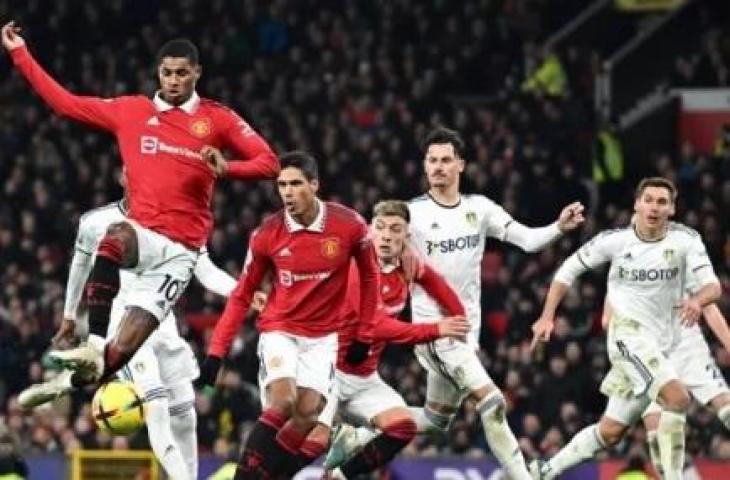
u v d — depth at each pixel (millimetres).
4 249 48812
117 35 57406
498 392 28219
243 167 24453
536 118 52688
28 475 36406
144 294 24969
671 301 28594
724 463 37125
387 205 27781
